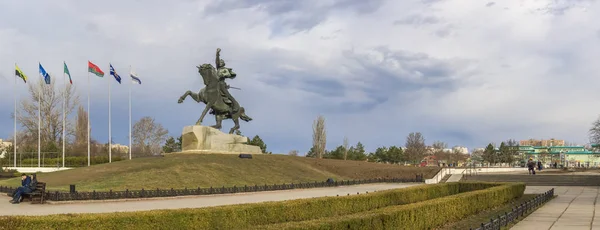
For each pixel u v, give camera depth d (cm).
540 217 2531
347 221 1547
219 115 6662
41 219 1523
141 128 11694
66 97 9931
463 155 17812
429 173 7344
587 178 6012
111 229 1623
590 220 2412
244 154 6266
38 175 4831
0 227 1458
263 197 3772
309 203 2306
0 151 10112
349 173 7231
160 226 1736
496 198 3148
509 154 14100
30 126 9369
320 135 11062
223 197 3747
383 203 2834
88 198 3133
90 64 6812
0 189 3662
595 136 9688
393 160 13850
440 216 2264
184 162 5238
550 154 15612
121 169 4791
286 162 6750
